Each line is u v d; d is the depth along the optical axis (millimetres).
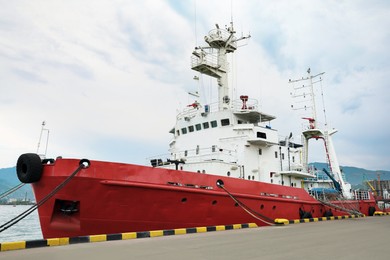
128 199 11719
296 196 18688
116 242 9633
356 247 8828
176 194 12703
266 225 15852
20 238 27328
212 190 13891
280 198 17109
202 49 21453
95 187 11203
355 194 27625
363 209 26656
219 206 14047
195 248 8477
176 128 22750
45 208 11430
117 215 11609
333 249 8445
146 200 12047
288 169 21703
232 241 9766
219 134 19938
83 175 11078
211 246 8797
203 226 13508
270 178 19953
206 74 22078
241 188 15109
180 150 21812
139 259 6980
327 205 21234
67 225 11477
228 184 14617
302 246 8875
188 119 21641
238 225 14070
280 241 9812
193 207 13227
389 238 10852
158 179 12477
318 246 8906
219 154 18656
